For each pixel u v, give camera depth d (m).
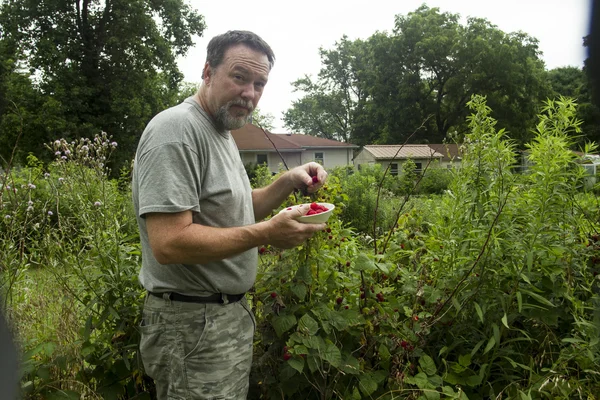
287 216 1.69
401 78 35.66
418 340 2.21
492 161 2.25
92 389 2.25
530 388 2.00
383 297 2.26
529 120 32.59
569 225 2.40
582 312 2.17
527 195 2.23
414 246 2.90
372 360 2.26
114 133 21.86
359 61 45.34
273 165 31.33
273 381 2.09
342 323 2.05
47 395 2.02
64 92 20.41
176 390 1.77
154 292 1.78
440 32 34.84
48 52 20.89
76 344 2.23
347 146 35.00
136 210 1.82
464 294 2.24
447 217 2.50
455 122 34.47
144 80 22.92
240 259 1.83
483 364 2.19
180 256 1.61
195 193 1.67
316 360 2.04
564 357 2.08
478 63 32.72
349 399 2.08
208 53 1.82
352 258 2.42
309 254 2.17
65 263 2.39
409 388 2.13
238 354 1.84
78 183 2.68
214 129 1.83
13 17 21.61
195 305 1.75
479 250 2.21
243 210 1.88
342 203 2.46
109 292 2.19
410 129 35.19
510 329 2.24
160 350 1.79
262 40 1.81
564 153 2.15
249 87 1.78
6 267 2.32
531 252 2.07
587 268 2.38
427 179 10.78
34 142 19.20
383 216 7.12
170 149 1.61
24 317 2.30
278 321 2.02
